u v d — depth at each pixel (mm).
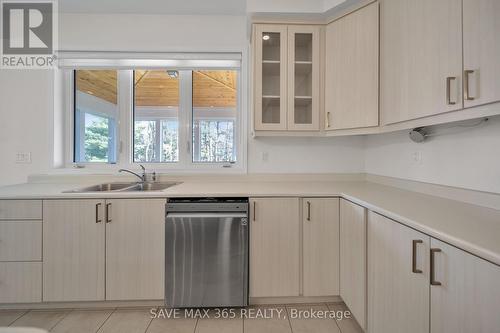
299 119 2213
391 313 1244
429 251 989
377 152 2332
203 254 1803
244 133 2482
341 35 2006
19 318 1769
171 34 2463
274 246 1860
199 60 2480
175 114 2572
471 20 1043
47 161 2436
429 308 991
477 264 796
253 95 2139
